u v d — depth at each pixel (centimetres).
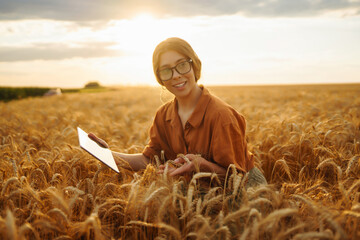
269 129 419
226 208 181
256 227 137
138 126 617
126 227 182
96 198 201
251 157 242
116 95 2369
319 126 379
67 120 616
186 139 232
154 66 223
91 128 512
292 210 136
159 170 204
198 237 145
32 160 275
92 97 2111
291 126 391
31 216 192
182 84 218
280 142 365
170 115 248
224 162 210
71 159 276
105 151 243
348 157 296
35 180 238
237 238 170
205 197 175
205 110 220
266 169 329
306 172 298
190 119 223
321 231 152
